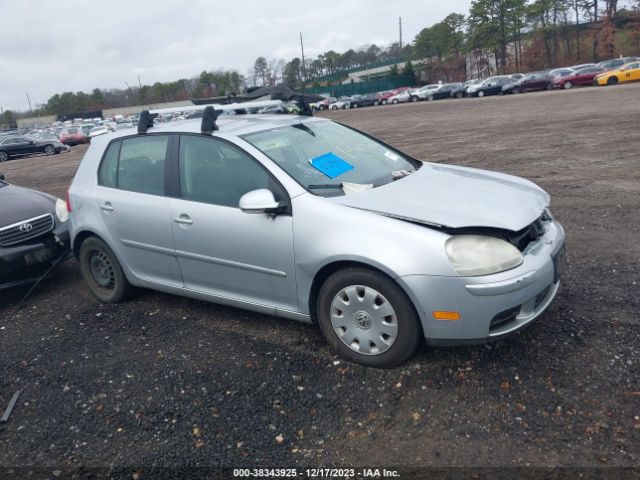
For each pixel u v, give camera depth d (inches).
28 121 3873.0
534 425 116.1
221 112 194.1
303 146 171.3
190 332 175.0
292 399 133.6
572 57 2792.8
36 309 210.8
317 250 141.6
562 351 141.6
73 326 189.6
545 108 977.5
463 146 586.9
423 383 134.0
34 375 158.2
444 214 133.3
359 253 134.2
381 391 133.0
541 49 2864.2
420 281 128.3
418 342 136.1
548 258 137.6
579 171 378.9
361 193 148.7
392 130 911.0
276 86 214.8
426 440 115.3
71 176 677.9
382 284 134.1
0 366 165.9
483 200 142.6
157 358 160.4
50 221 226.5
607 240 225.1
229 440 121.6
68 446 125.3
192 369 152.1
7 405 144.4
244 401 135.0
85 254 205.9
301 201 146.4
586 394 124.1
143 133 186.5
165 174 177.2
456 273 126.4
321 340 159.6
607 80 1531.7
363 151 182.5
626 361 134.8
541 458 107.0
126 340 174.1
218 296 171.3
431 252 128.0
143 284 191.6
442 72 3309.5
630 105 839.7
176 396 140.2
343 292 141.6
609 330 149.7
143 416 133.4
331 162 166.2
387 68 3897.6
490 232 130.5
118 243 191.6
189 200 169.6
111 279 203.9
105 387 147.9
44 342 179.3
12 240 214.2
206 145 169.3
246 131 170.1
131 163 188.5
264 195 145.2
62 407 140.9
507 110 1048.8
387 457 111.7
